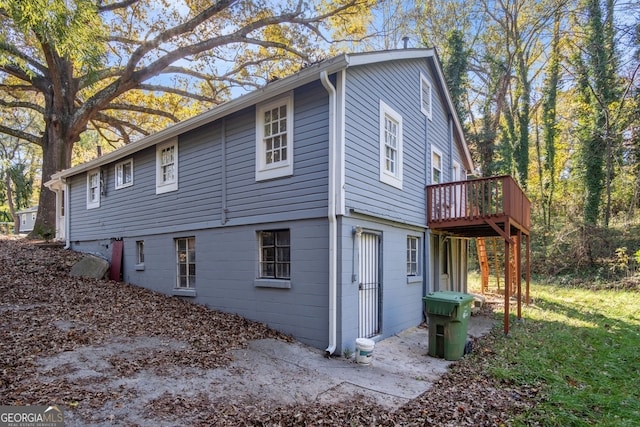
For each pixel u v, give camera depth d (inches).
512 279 590.6
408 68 378.6
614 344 303.3
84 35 330.6
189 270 366.6
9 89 722.8
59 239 626.5
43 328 236.2
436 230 424.5
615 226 681.0
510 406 177.9
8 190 1266.0
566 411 172.4
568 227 714.2
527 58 870.4
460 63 787.4
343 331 245.9
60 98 649.6
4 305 280.5
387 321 309.9
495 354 269.1
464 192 373.7
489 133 866.1
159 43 634.8
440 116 478.6
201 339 244.2
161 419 145.3
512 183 356.2
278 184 285.6
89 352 205.2
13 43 433.4
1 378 162.7
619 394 197.0
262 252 301.7
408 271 376.5
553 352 272.7
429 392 193.9
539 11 810.2
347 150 259.1
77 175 547.2
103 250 482.3
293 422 152.6
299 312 266.8
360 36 834.2
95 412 144.7
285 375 202.8
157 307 317.7
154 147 405.4
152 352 214.2
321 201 259.1
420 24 906.1
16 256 450.6
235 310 310.7
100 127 901.2
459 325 256.1
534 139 923.4
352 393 186.7
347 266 253.4
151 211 406.0
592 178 724.0
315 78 255.9
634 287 595.5
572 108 791.1
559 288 630.5
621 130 687.1
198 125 342.3
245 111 313.3
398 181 339.0
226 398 168.6
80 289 353.1
